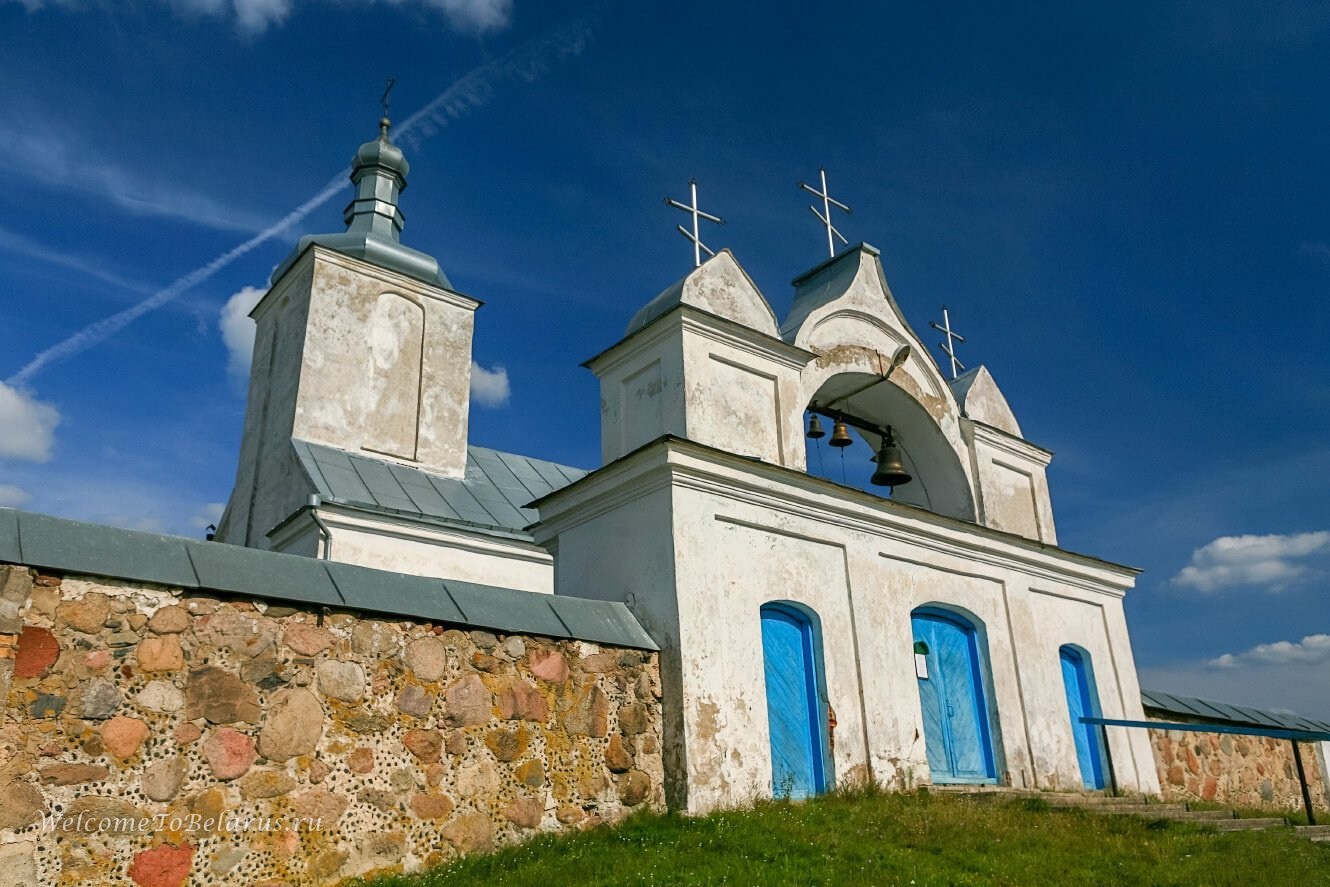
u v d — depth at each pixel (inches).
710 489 448.1
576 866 317.7
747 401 490.0
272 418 781.9
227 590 313.6
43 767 270.7
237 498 804.0
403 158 920.3
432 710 348.8
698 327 478.3
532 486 828.0
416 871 326.6
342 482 693.9
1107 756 587.2
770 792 424.2
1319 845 392.2
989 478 607.2
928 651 531.8
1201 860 348.8
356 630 339.3
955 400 620.7
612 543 462.3
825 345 538.9
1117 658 642.2
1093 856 349.7
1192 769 685.3
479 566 689.0
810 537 481.1
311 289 784.3
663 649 420.8
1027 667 570.3
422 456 791.7
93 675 284.7
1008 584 581.0
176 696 297.0
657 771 404.2
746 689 430.9
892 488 627.8
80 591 288.8
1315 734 490.3
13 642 273.6
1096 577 637.9
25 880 260.5
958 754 520.4
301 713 318.7
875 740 470.0
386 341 809.5
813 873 308.3
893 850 339.0
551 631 390.9
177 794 289.6
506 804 357.4
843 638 478.9
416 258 856.9
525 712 373.1
